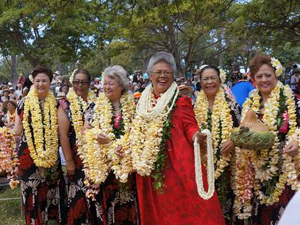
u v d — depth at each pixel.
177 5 8.63
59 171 4.81
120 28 10.45
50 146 4.47
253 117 3.62
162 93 3.88
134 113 4.02
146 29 21.44
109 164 4.00
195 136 3.47
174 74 3.93
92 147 3.97
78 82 4.66
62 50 18.92
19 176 4.62
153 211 3.81
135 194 4.12
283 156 3.60
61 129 4.50
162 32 22.12
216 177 3.91
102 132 3.95
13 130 4.58
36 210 4.57
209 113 4.12
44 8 7.80
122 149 3.84
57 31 18.91
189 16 18.94
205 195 3.28
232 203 4.08
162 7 8.45
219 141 3.95
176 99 3.84
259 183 3.83
